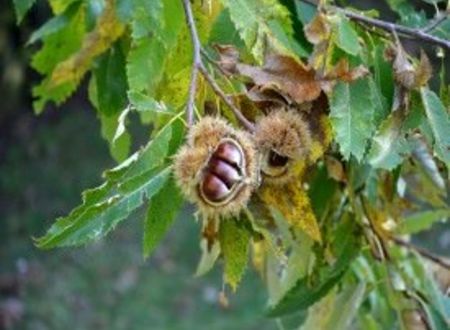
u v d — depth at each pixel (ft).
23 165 24.18
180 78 4.69
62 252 20.20
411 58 4.85
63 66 5.52
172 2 4.89
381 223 5.62
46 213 22.25
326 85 4.60
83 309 18.72
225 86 4.66
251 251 6.27
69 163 24.35
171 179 4.47
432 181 5.55
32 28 22.17
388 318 6.08
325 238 5.52
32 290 19.03
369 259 5.82
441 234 19.43
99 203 4.28
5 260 20.02
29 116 25.52
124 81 5.54
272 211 4.87
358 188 5.39
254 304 17.99
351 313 5.65
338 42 4.63
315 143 4.64
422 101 4.68
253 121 4.60
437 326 5.61
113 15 5.38
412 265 6.02
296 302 5.54
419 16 5.10
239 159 4.26
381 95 4.76
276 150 4.50
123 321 18.45
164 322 18.30
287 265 5.50
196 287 19.21
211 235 4.81
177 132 4.42
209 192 4.24
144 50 5.00
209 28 4.90
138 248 20.47
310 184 5.38
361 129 4.59
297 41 5.06
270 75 4.60
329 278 5.51
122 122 4.47
